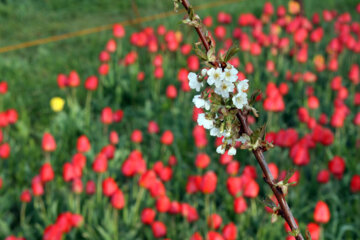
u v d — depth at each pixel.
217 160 5.21
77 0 12.87
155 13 11.82
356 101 5.73
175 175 4.93
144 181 4.04
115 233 3.95
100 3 12.76
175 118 6.10
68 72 8.02
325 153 5.18
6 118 5.36
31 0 12.47
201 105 1.16
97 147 5.53
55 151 5.43
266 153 5.02
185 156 5.46
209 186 3.91
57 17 11.66
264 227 3.89
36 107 6.88
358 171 4.82
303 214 4.45
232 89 1.12
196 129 4.89
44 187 4.71
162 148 5.37
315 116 6.09
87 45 9.52
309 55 8.09
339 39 7.52
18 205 4.59
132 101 6.86
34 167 5.25
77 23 11.21
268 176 1.24
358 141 5.24
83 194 4.56
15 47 9.30
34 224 4.39
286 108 6.29
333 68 6.47
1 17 11.34
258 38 7.56
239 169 4.84
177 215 4.35
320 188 4.63
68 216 3.68
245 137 1.18
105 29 10.49
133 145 5.67
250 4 11.79
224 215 4.28
